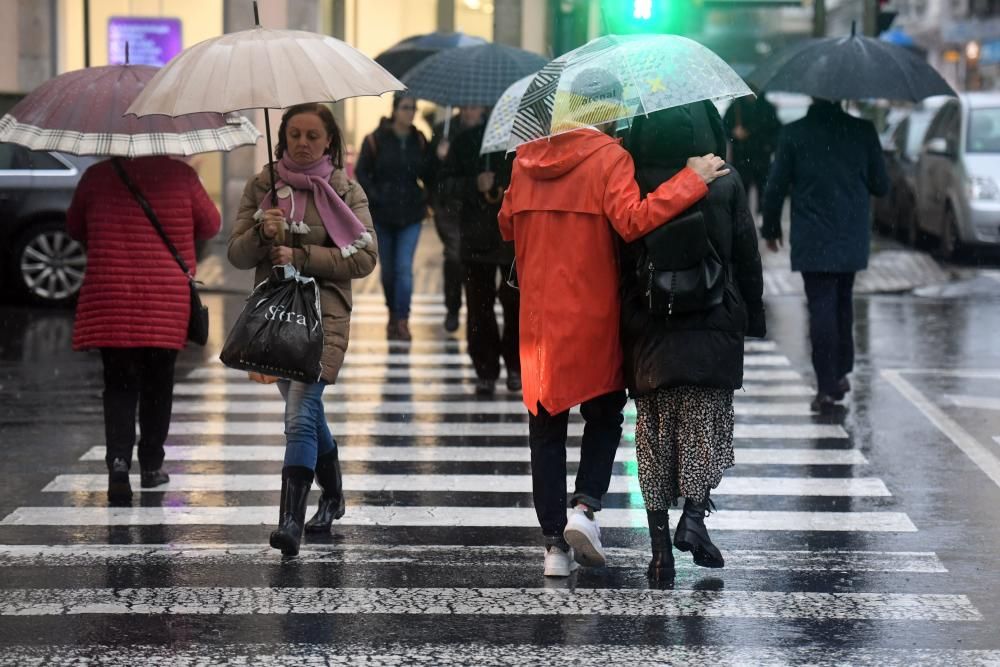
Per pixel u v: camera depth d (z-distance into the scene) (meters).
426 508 16.11
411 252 28.88
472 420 21.27
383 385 24.09
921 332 29.66
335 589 12.97
